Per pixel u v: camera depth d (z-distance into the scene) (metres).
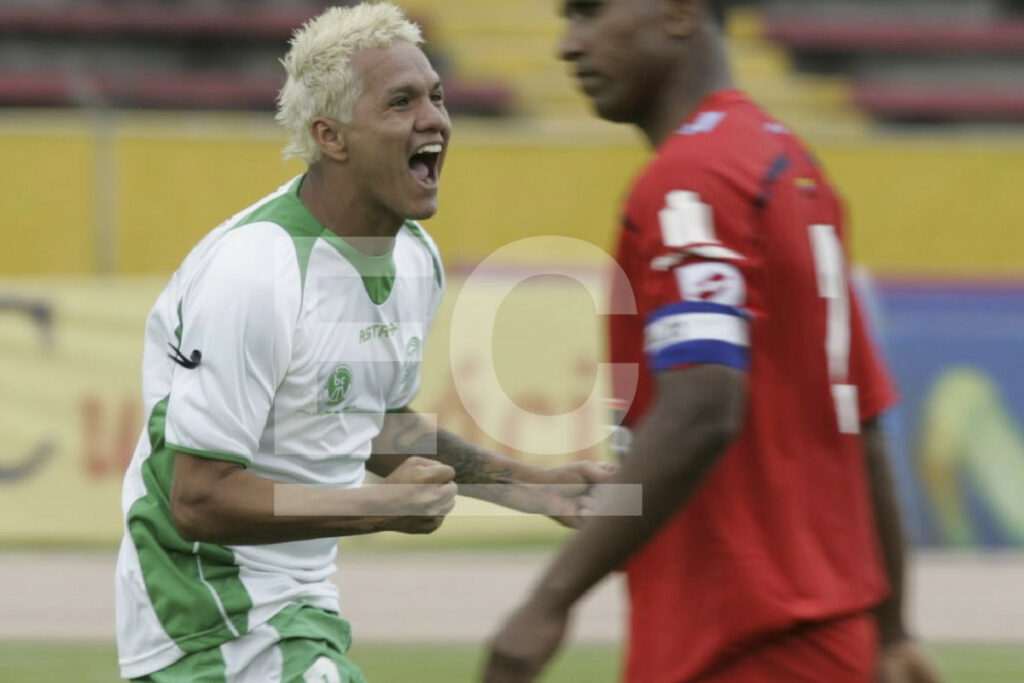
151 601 11.70
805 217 8.98
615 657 25.03
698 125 8.96
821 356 9.09
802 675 8.92
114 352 36.53
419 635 26.42
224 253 10.94
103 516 36.03
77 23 63.09
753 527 8.87
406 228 12.34
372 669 23.72
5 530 35.66
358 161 11.16
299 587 11.98
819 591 8.95
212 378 10.68
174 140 40.72
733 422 8.27
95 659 24.23
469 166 41.19
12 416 36.00
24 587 30.88
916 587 31.83
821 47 66.31
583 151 41.38
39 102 59.06
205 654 11.70
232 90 59.38
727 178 8.62
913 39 66.62
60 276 40.53
